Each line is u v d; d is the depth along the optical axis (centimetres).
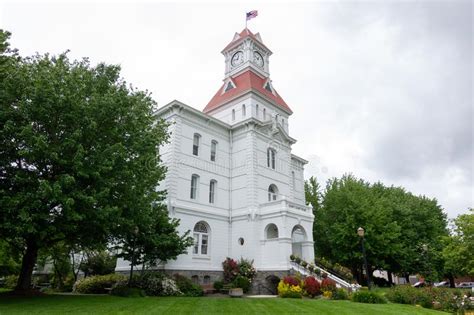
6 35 1781
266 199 3472
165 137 2464
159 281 2347
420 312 1648
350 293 2238
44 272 4069
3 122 1609
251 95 3756
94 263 3297
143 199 2047
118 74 2200
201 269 2938
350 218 3762
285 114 4269
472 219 3303
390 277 4609
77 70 1972
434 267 4391
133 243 2250
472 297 2100
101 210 1650
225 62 4450
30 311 1343
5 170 1661
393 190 5159
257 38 4500
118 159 1825
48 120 1706
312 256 3256
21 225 1514
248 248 3152
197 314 1363
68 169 1706
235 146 3628
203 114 3328
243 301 1873
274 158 3812
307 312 1488
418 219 4716
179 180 2992
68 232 1848
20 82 1642
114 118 1892
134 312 1369
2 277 3691
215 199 3322
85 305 1539
